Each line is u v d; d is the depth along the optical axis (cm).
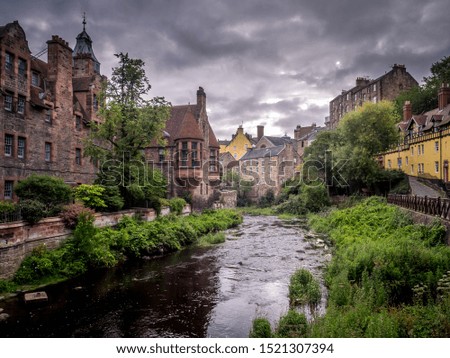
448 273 1085
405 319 838
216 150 4234
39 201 1656
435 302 991
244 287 1467
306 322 983
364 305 979
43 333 1023
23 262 1470
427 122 3553
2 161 1878
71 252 1672
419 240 1524
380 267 1204
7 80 1920
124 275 1655
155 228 2247
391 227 2009
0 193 1864
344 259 1481
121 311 1208
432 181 3009
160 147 3681
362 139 3541
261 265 1823
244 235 2866
